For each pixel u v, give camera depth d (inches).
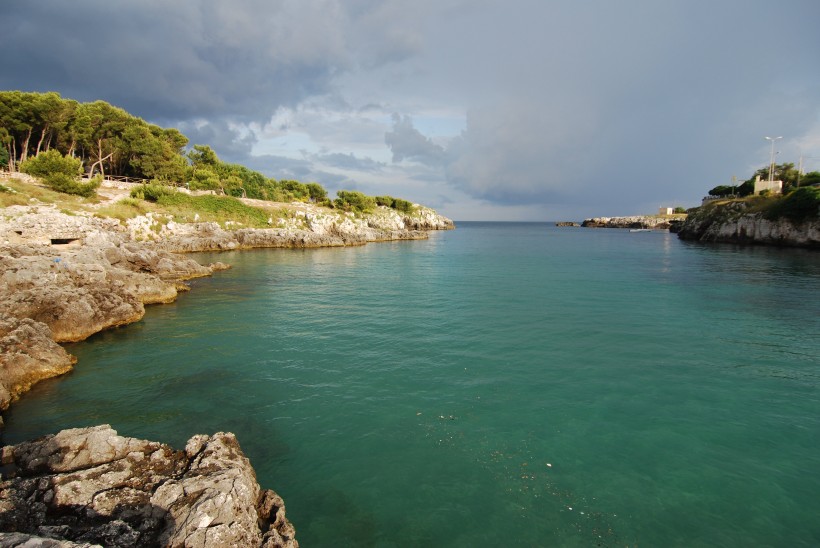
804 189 2741.1
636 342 745.6
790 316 927.0
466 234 5812.0
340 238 3282.5
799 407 501.4
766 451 413.4
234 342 762.2
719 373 604.4
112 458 357.1
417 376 597.6
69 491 306.3
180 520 279.3
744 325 855.7
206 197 3090.6
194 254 2327.8
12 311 713.6
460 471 386.0
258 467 393.4
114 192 2635.3
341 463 399.2
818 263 1902.1
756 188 3659.0
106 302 872.3
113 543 265.9
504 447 421.7
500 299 1133.7
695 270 1702.8
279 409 505.0
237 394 546.9
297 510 339.9
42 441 370.0
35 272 869.2
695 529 319.0
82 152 2893.7
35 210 1695.4
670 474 379.6
